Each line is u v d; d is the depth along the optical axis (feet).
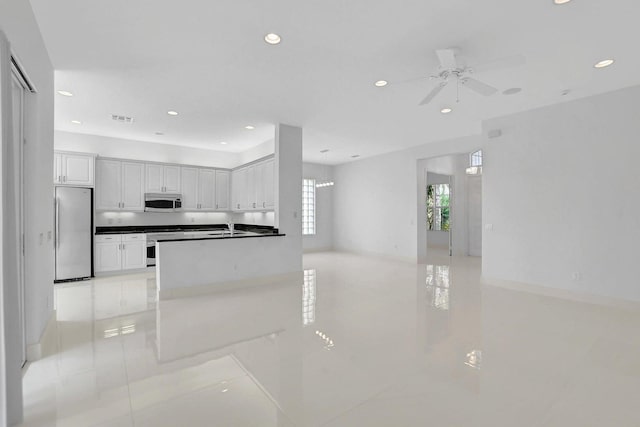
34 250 8.77
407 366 8.39
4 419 5.66
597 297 13.93
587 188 14.20
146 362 8.62
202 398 6.95
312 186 32.35
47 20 8.50
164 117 17.07
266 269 17.95
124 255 20.44
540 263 15.69
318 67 11.30
